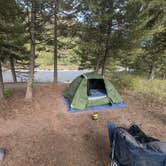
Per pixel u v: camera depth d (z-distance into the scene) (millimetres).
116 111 7902
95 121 6945
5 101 8531
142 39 10008
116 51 11188
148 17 9125
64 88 11422
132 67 17078
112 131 4188
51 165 4547
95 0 8211
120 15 9445
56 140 5609
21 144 5367
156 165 3109
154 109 8094
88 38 10812
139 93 10469
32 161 4668
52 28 11141
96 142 5559
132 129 4273
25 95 9492
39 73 31484
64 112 7758
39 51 13250
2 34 7816
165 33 12398
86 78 8391
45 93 10141
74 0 8969
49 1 7719
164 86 11875
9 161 4645
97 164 4605
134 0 8500
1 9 7195
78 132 6129
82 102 8078
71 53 15188
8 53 9703
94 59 15445
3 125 6469
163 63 15719
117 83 12195
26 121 6820
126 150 3465
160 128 6344
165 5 8477
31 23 7969
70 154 4980
